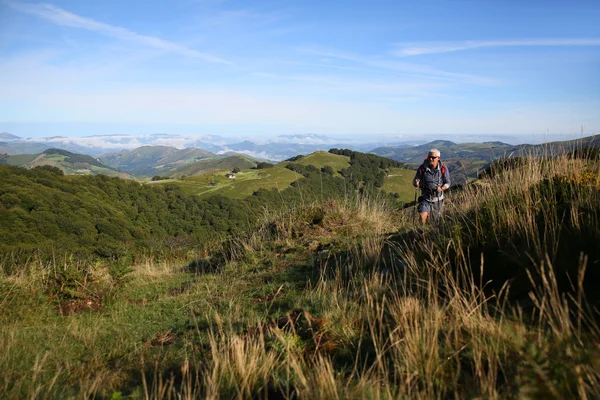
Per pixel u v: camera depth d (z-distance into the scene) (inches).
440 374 101.3
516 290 132.9
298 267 256.7
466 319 116.4
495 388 90.4
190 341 170.9
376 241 247.8
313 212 361.4
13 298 240.8
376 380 104.3
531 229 150.6
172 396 121.9
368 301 149.6
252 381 117.0
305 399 100.3
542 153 238.8
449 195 302.8
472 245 163.0
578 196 165.0
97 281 268.4
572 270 124.6
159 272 357.1
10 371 154.8
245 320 180.2
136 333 203.2
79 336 198.8
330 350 129.6
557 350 89.7
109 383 141.2
